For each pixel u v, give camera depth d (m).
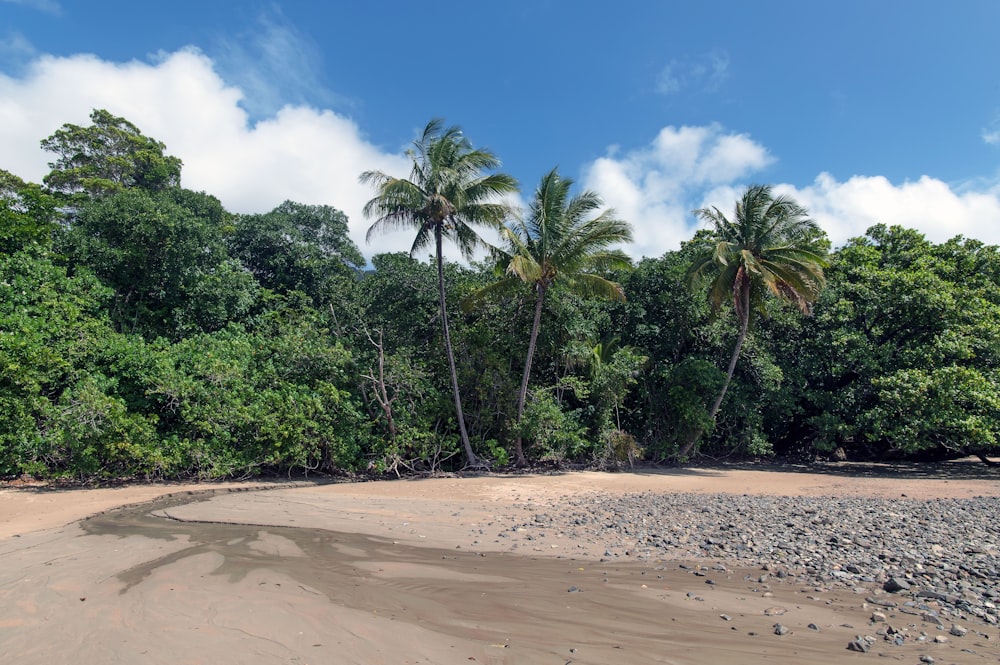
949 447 26.61
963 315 25.88
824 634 6.12
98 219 24.31
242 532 11.33
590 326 26.56
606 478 21.25
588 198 22.42
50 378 18.02
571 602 7.17
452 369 22.45
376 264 29.83
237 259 29.94
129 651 5.46
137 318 24.70
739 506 14.60
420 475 21.81
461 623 6.35
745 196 24.83
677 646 5.73
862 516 13.02
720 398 26.03
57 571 8.17
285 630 6.03
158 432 19.58
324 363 22.11
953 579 8.25
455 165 21.05
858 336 27.48
